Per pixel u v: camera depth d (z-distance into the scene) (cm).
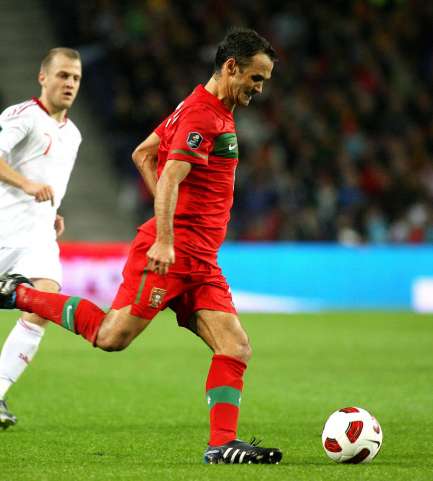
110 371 3869
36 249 2575
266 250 6888
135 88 8150
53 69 2569
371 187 7888
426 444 2320
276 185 7681
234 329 2038
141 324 2008
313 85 8462
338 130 8181
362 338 5181
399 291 7012
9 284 2091
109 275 6512
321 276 6938
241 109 8094
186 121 1966
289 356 4409
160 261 1903
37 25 8619
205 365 4100
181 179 1945
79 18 8506
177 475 1878
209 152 1991
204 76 8200
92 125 8150
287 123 8088
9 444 2294
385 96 8494
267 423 2675
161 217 1911
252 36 1980
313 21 8725
